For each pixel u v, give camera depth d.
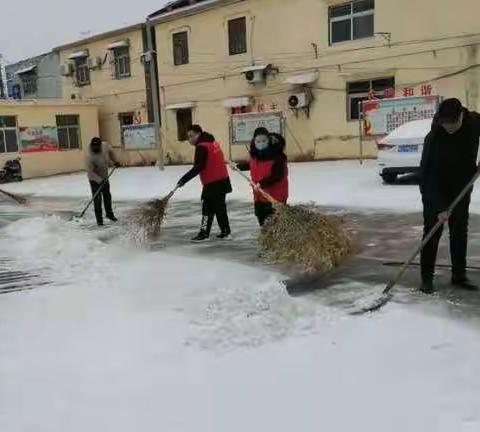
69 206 12.19
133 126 24.84
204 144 7.03
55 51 28.64
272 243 5.77
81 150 25.67
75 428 2.68
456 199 4.23
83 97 27.67
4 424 2.73
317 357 3.33
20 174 23.08
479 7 15.61
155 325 3.96
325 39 18.84
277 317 3.89
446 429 2.54
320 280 5.01
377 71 17.78
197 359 3.38
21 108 23.58
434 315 3.91
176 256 6.21
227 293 4.41
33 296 4.81
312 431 2.58
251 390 2.97
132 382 3.12
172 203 11.16
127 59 25.52
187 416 2.74
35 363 3.42
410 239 6.61
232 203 10.62
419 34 16.78
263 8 20.27
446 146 4.30
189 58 23.00
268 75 20.52
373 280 4.92
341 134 18.89
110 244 7.04
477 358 3.21
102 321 4.11
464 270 4.61
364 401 2.81
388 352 3.34
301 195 10.98
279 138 6.41
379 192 10.48
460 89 16.27
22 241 7.25
